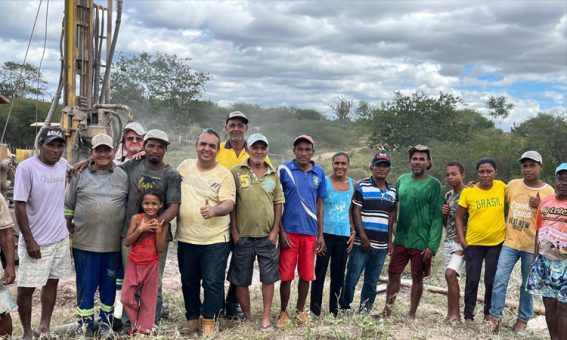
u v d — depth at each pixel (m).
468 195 6.34
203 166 5.63
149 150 5.35
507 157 25.78
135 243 5.34
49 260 5.24
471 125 37.94
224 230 5.68
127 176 5.51
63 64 10.41
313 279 6.14
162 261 5.73
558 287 5.39
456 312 6.43
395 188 6.63
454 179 6.63
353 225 6.51
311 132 53.81
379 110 33.38
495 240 6.22
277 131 53.34
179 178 5.48
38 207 5.16
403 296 8.59
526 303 6.14
